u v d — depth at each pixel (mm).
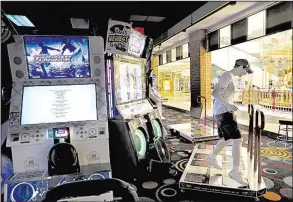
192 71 8617
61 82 2678
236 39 6234
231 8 5465
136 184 3039
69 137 2500
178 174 3365
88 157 2568
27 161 2428
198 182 2770
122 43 3117
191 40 8492
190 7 5152
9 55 2520
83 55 2727
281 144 4730
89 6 4383
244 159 3588
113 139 3105
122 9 4879
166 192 2818
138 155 3182
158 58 14297
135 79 3891
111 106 3094
